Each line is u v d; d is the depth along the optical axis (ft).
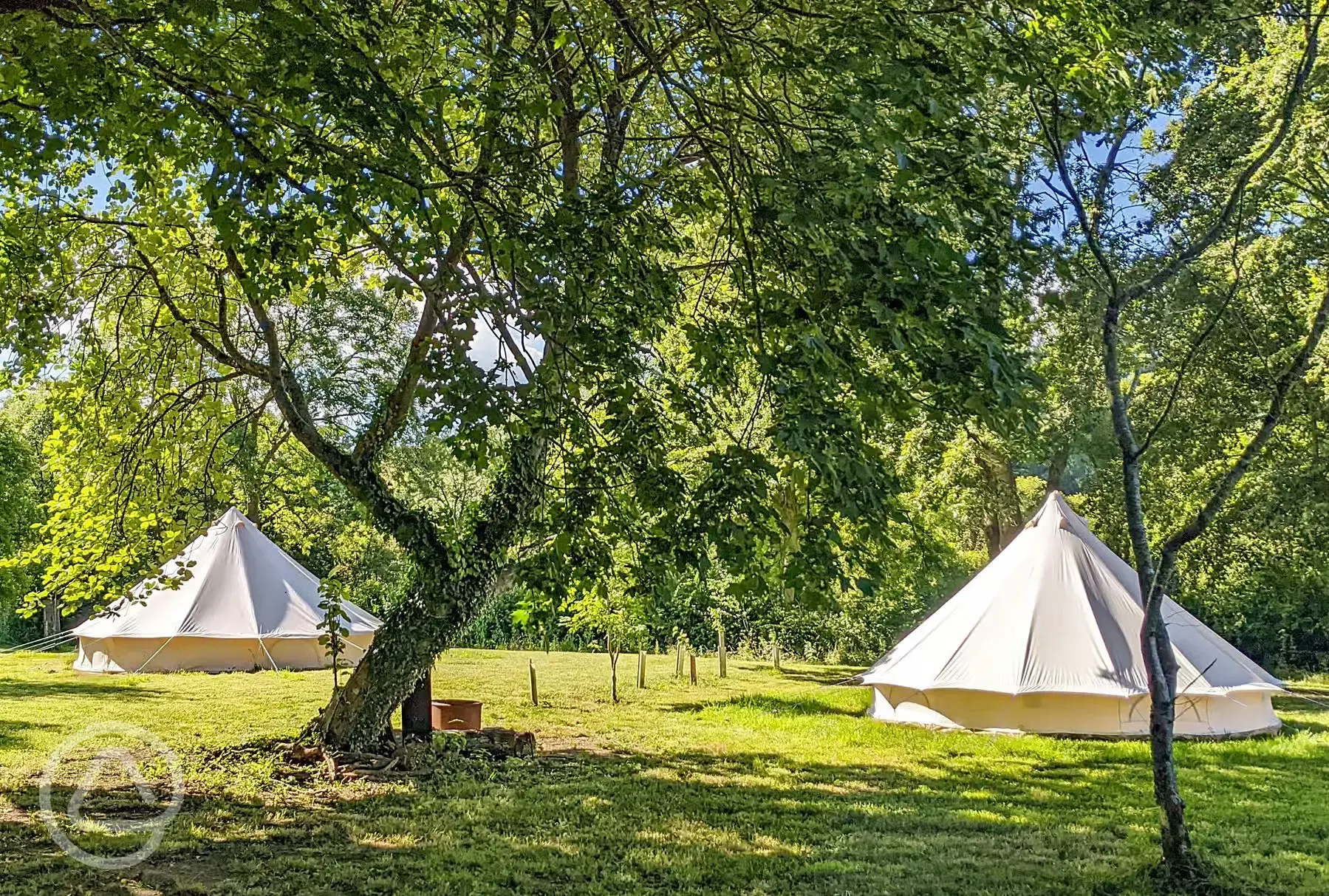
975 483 67.21
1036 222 17.81
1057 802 26.73
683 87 17.90
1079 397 49.60
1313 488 51.37
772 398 17.12
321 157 16.17
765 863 20.48
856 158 16.19
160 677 55.36
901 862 20.52
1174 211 22.08
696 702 48.47
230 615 59.31
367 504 30.25
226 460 37.06
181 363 33.96
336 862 19.92
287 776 27.96
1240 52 23.63
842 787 28.81
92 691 48.62
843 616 67.15
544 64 20.15
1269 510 53.62
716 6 17.69
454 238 18.58
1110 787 28.94
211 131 17.04
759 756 33.83
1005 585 42.24
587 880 19.29
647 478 16.29
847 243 14.82
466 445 15.46
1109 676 37.73
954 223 15.76
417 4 17.31
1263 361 23.75
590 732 38.91
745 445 17.78
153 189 24.63
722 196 20.95
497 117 17.48
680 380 20.33
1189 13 18.17
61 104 17.26
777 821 24.30
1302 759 33.47
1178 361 28.60
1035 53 17.28
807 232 14.67
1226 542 58.70
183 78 16.38
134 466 33.42
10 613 91.09
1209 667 34.71
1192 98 23.70
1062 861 20.56
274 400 31.19
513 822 23.75
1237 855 21.08
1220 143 22.22
